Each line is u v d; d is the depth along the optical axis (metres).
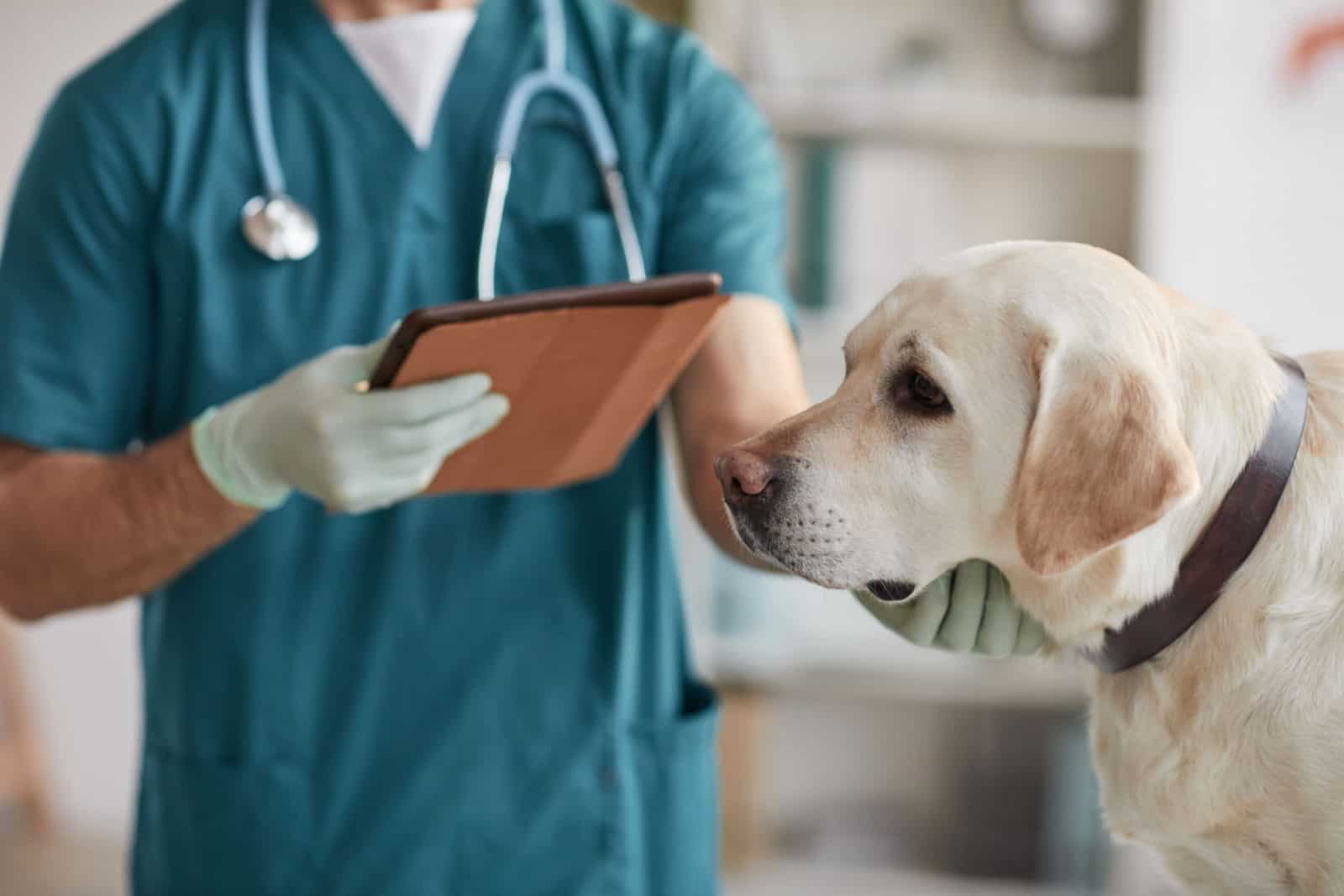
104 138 1.18
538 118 1.25
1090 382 0.89
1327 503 0.92
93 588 1.10
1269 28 2.47
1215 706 0.93
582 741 1.22
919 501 0.98
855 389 1.01
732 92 1.30
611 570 1.23
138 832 1.25
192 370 1.20
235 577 1.19
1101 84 2.63
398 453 0.98
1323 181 2.49
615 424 1.08
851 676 2.55
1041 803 2.60
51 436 1.16
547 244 1.24
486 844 1.21
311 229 1.21
